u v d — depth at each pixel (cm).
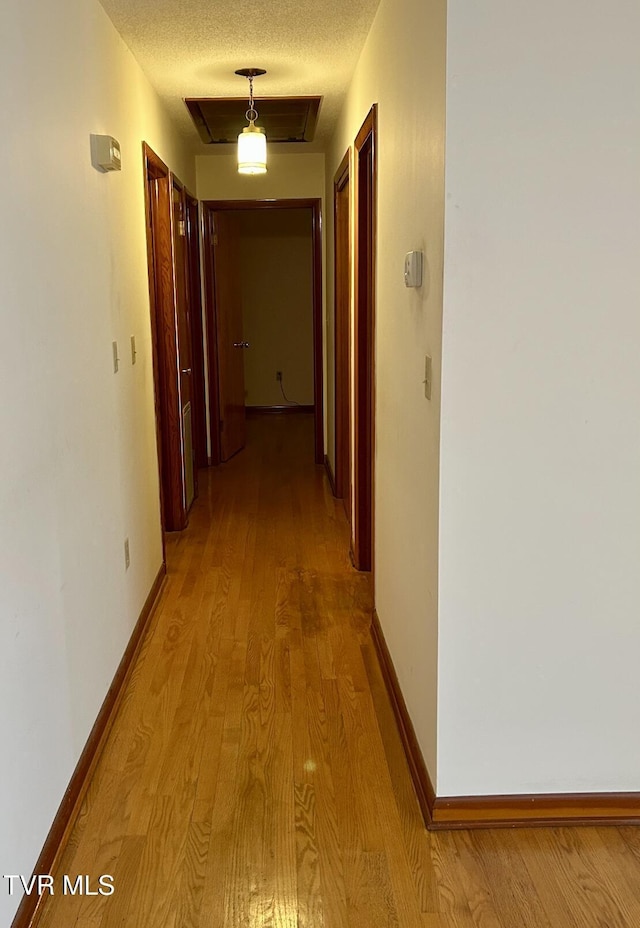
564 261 194
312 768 248
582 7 183
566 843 214
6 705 171
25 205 191
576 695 216
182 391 513
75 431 236
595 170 190
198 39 328
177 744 262
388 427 299
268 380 909
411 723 253
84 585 244
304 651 329
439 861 207
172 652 329
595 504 206
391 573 297
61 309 223
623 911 190
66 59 234
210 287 641
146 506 367
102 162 270
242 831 219
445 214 190
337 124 494
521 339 197
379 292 314
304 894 196
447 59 183
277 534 483
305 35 325
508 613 211
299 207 631
